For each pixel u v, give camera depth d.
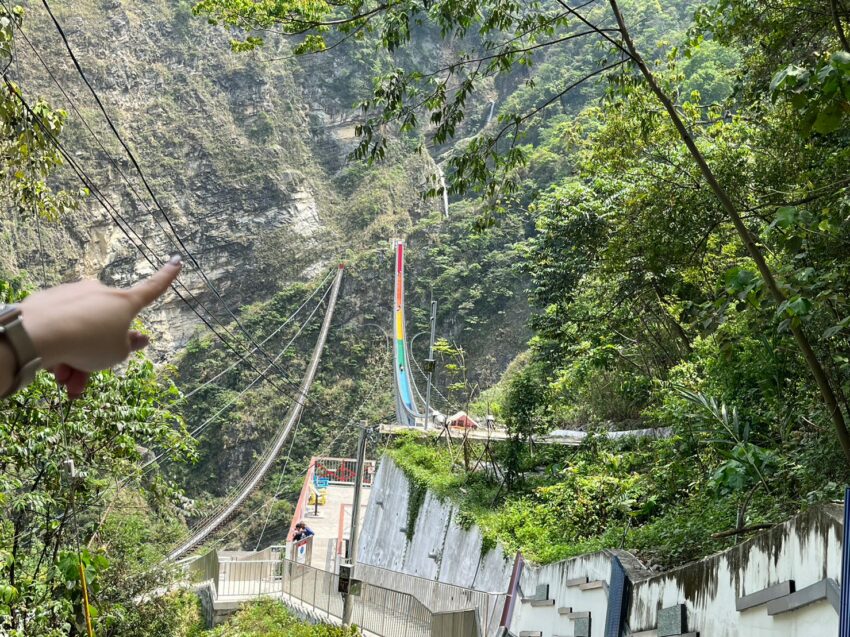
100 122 121.31
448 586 19.53
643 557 12.22
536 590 14.53
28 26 119.44
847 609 6.01
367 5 12.34
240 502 74.31
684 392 11.52
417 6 11.41
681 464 15.55
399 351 79.19
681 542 11.88
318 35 12.45
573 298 26.45
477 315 107.12
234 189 127.62
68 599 11.89
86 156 117.56
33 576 12.62
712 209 14.12
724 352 10.47
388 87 11.59
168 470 99.25
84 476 12.52
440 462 29.16
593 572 12.00
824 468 10.22
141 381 13.63
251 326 116.31
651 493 17.08
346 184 133.25
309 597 23.83
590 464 21.20
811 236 8.49
